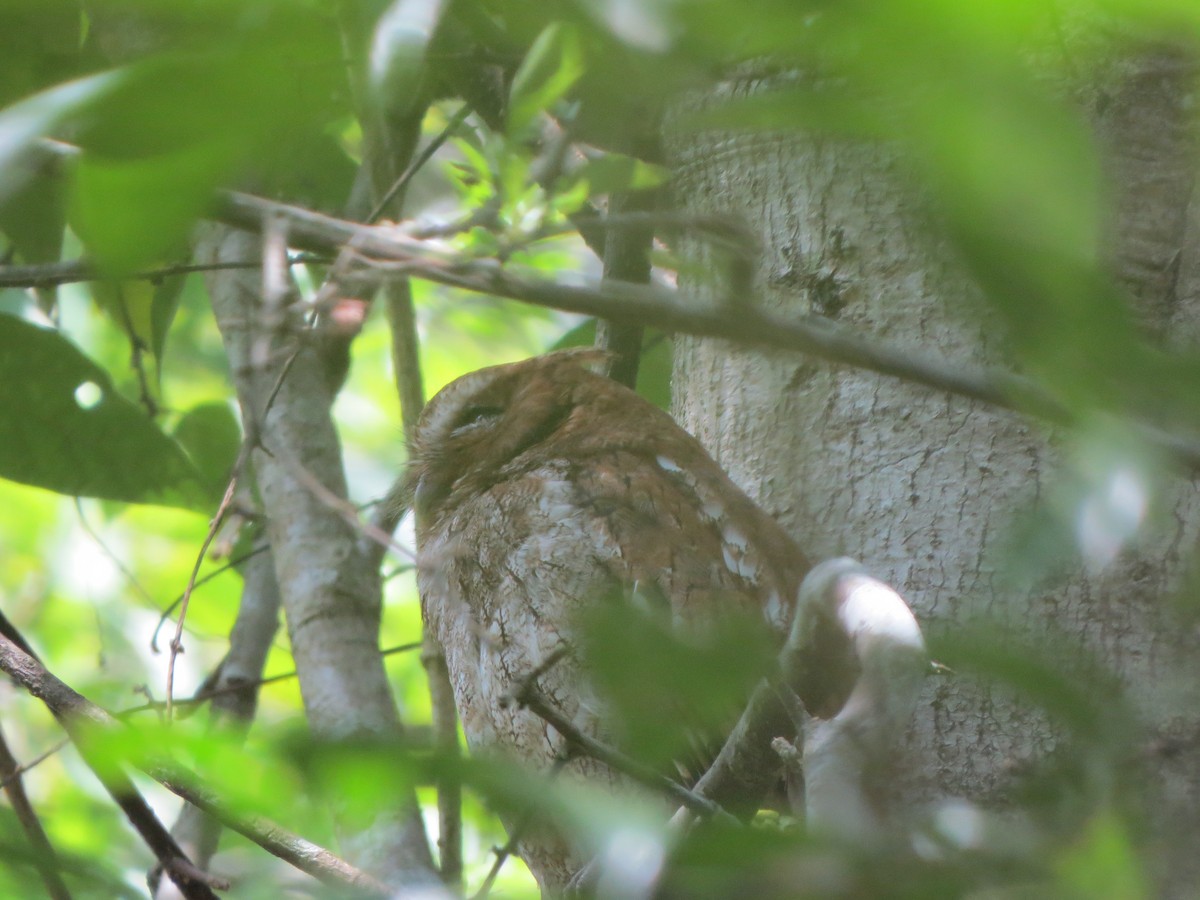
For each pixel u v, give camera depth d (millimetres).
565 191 4008
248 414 4668
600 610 2307
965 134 1852
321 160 7418
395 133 7195
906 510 5641
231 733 2061
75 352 7949
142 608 12117
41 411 7988
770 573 5945
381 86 2137
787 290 5820
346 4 2238
